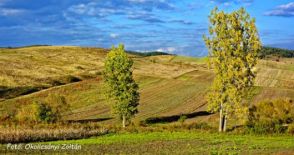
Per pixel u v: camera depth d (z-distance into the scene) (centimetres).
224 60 6141
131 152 3891
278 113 7231
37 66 13438
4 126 5397
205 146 4409
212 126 6531
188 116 7994
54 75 12381
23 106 8638
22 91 10125
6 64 12975
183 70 14500
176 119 7800
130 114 6912
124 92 6881
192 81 12200
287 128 6056
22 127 5291
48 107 6612
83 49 18225
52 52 16688
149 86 11350
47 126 5516
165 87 11206
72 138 4931
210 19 6144
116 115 6988
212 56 6194
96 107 8819
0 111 8069
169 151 3994
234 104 6138
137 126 6431
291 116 7144
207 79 12625
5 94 9650
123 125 6712
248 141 4991
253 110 7412
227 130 6181
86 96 9762
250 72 6144
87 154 3722
